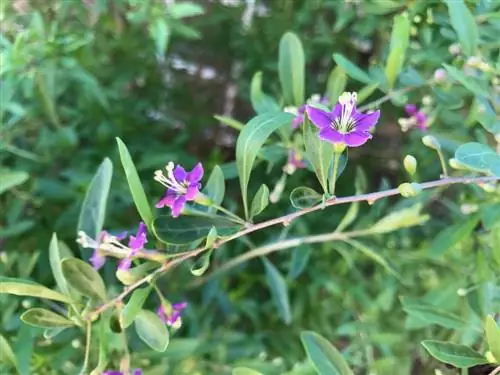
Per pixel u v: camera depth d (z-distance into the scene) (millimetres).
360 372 158
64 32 152
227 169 128
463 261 142
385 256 155
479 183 107
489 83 124
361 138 86
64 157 169
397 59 119
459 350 94
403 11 138
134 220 162
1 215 155
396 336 152
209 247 96
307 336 107
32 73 144
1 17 148
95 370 100
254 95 126
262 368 146
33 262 135
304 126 91
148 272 102
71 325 102
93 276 101
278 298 143
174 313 102
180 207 94
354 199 93
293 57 120
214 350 152
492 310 110
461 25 113
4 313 130
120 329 104
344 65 120
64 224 152
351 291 167
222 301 164
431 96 140
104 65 179
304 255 142
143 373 123
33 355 125
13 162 164
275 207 169
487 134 142
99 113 174
